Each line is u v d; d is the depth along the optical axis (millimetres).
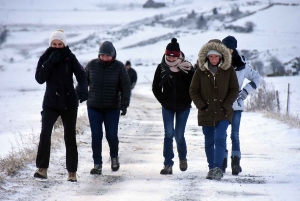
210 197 14961
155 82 19156
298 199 14688
